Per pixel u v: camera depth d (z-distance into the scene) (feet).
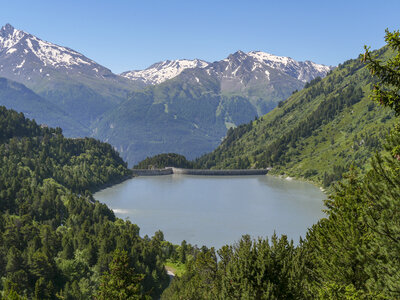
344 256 118.83
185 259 428.97
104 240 385.29
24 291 311.27
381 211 99.09
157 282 360.69
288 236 507.30
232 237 509.35
